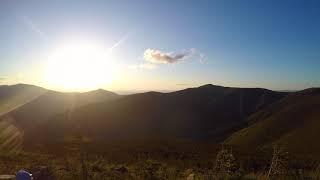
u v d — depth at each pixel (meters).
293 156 25.72
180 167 19.02
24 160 21.00
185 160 27.23
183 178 12.16
